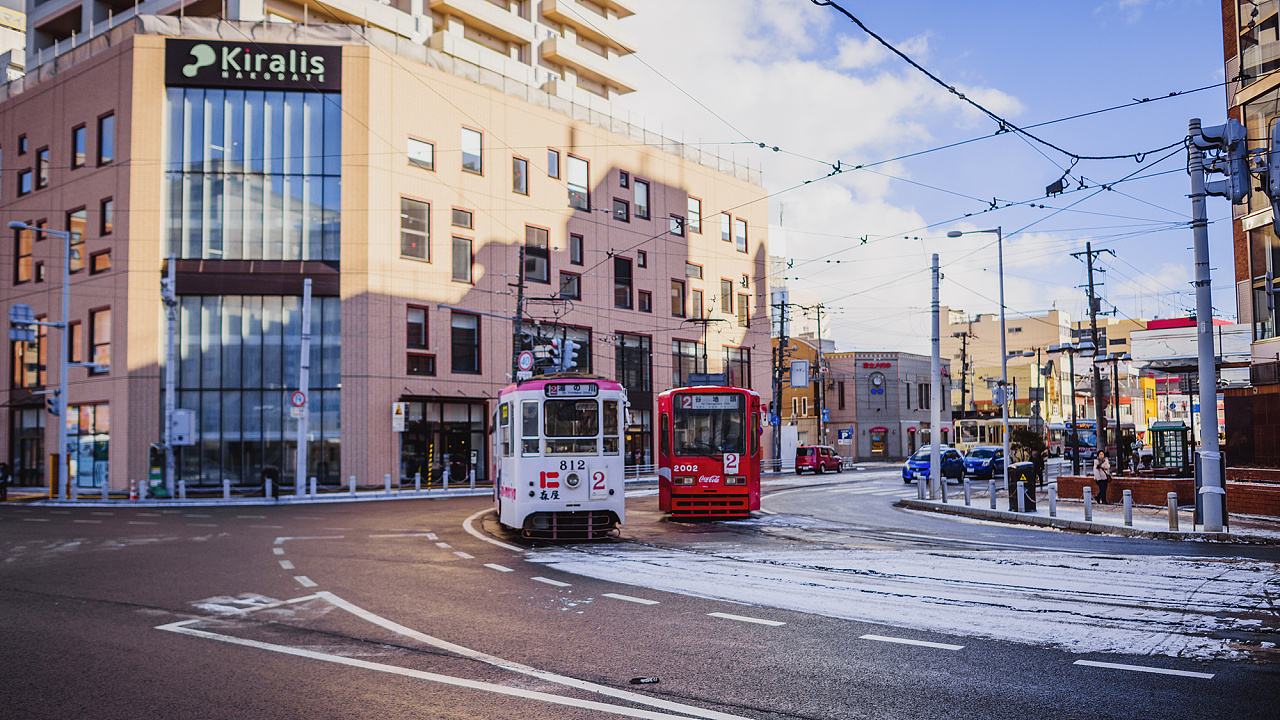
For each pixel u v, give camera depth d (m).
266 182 38.81
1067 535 18.66
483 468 43.06
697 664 7.70
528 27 58.62
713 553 15.31
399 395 39.75
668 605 10.45
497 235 44.47
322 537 18.66
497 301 44.22
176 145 38.28
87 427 38.88
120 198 38.12
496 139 44.88
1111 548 15.89
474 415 42.88
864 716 6.25
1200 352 18.77
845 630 9.01
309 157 39.12
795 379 59.12
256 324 38.47
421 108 41.56
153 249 37.72
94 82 39.78
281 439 38.25
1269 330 27.03
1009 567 13.24
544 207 46.94
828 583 11.90
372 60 39.75
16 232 43.50
